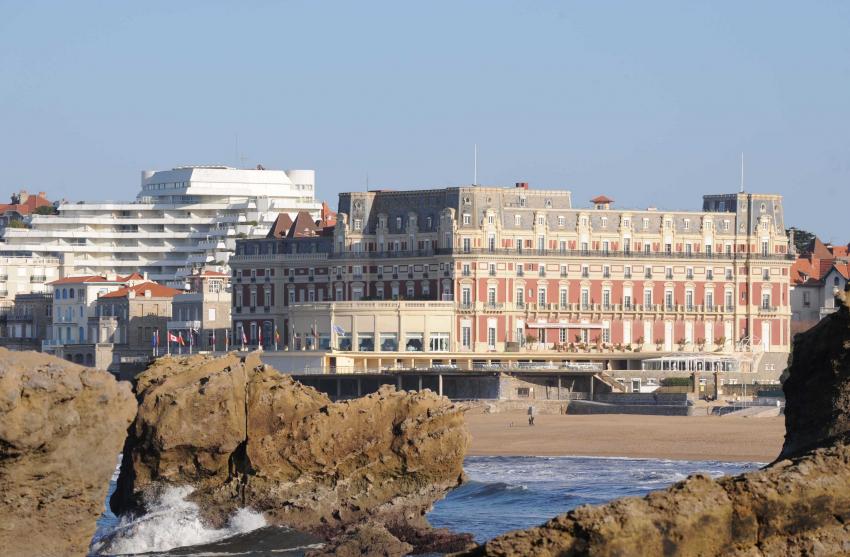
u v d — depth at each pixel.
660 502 54.88
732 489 55.91
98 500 68.19
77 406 66.12
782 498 55.78
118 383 68.00
